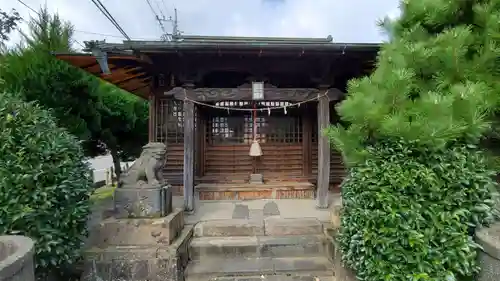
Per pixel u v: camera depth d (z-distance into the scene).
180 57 4.85
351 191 2.73
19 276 1.89
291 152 6.96
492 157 2.69
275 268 3.73
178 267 3.54
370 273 2.45
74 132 5.81
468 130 2.36
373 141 2.71
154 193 3.89
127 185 3.98
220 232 4.34
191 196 5.07
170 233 3.73
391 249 2.32
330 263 3.80
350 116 2.61
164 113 6.51
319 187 5.31
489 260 2.17
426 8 2.79
